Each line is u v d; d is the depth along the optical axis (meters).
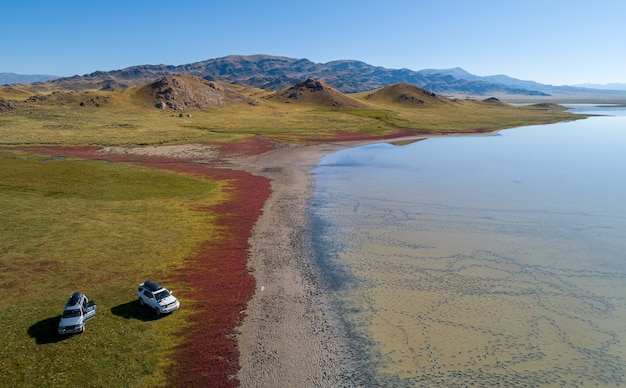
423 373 22.92
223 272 34.75
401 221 48.34
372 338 26.08
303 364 23.55
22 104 151.75
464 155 96.12
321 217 49.84
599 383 22.23
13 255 36.06
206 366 23.03
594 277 34.44
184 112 169.62
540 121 178.50
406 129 145.25
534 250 39.91
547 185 65.31
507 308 29.62
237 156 90.75
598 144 113.06
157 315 27.62
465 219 48.97
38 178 60.97
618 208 53.00
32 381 21.16
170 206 52.72
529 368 23.38
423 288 32.53
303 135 123.94
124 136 106.06
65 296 29.73
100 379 21.58
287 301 30.34
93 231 42.69
